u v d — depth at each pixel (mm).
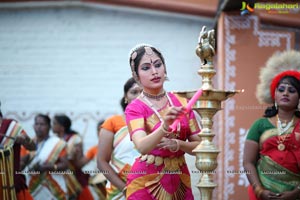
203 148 4391
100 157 6547
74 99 11250
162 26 10711
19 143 7582
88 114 11188
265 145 6301
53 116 11266
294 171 6207
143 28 10812
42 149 10086
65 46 11195
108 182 6629
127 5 10664
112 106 11109
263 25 8836
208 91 4316
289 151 6219
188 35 10602
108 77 11078
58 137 10508
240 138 8586
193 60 10602
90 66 11141
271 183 6246
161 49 10680
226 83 8578
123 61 11008
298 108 6406
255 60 8578
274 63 6707
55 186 10062
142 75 4840
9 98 11461
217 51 9219
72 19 11148
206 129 4426
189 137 4902
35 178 10055
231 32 8602
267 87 6676
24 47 11328
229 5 8352
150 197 4816
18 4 11203
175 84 10609
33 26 11289
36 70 11336
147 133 4805
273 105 6395
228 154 8586
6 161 7422
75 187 10320
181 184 4898
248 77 8586
